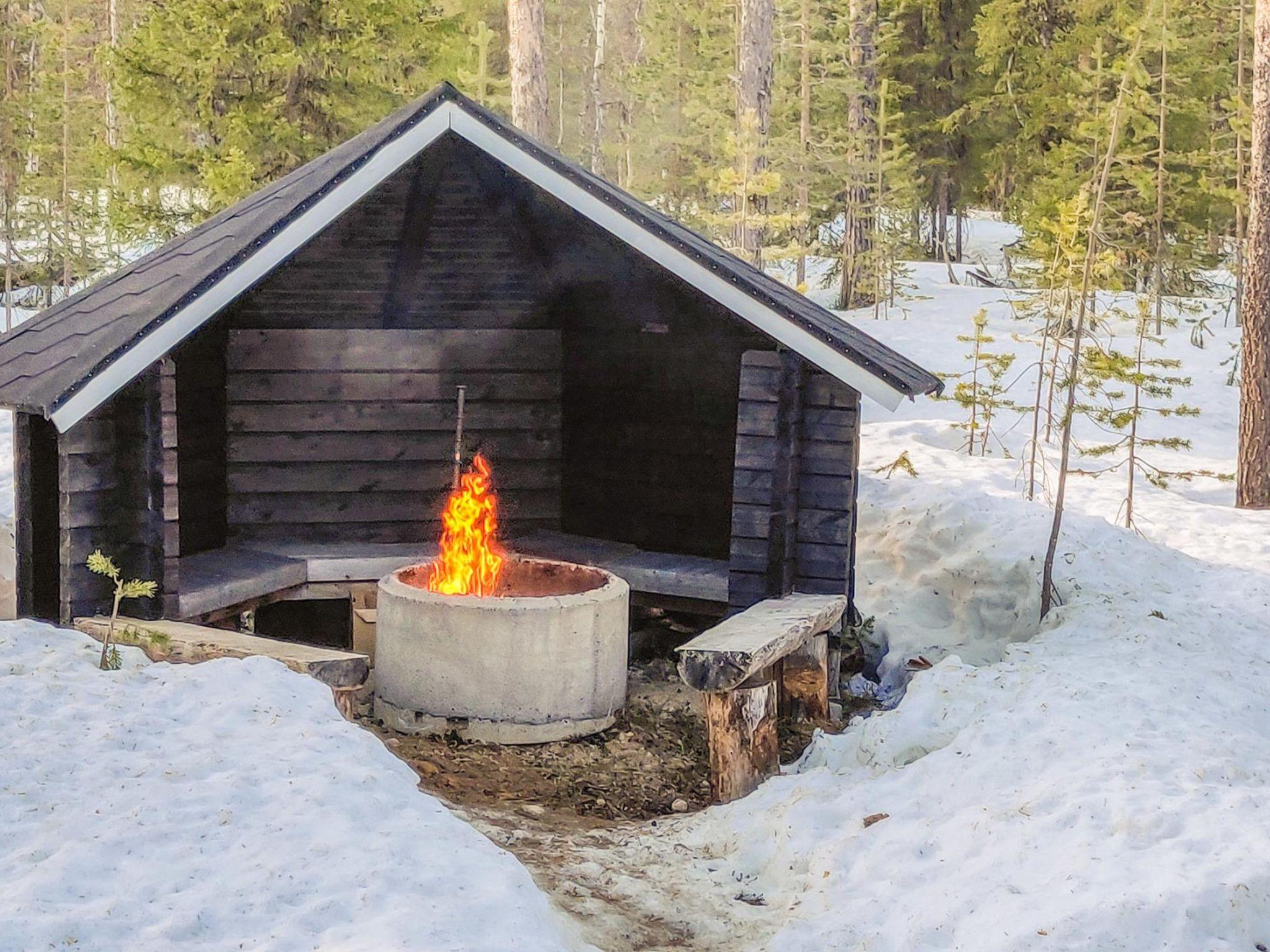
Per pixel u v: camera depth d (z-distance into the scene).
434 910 4.34
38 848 4.71
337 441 10.10
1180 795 5.81
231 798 5.15
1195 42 28.78
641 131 32.78
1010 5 29.45
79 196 27.67
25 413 7.77
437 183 9.08
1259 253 14.71
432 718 7.89
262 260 7.61
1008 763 6.43
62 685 6.33
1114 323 25.88
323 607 10.17
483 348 10.32
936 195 33.53
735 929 5.38
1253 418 14.88
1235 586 11.09
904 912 5.16
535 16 19.73
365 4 19.34
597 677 8.06
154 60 19.20
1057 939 4.66
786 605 8.57
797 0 27.44
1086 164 27.38
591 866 5.98
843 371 8.38
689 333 9.91
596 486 10.49
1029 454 16.67
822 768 7.25
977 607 10.51
